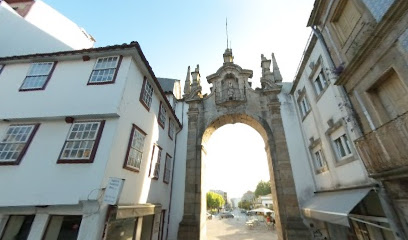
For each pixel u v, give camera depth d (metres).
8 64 8.42
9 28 10.73
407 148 4.63
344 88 7.26
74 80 7.64
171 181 12.95
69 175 5.91
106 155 6.08
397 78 5.23
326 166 9.81
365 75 6.09
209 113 14.42
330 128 8.75
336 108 8.05
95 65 7.96
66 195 5.64
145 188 8.73
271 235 18.97
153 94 10.38
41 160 6.23
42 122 6.95
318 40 9.02
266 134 13.13
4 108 7.21
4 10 10.73
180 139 14.31
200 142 13.52
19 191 5.80
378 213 6.48
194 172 12.73
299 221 10.48
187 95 15.53
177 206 12.29
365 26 5.94
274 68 15.63
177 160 13.62
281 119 13.20
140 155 8.38
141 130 8.45
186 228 11.19
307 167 11.93
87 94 7.20
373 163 5.64
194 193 12.16
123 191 6.79
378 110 5.83
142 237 9.03
